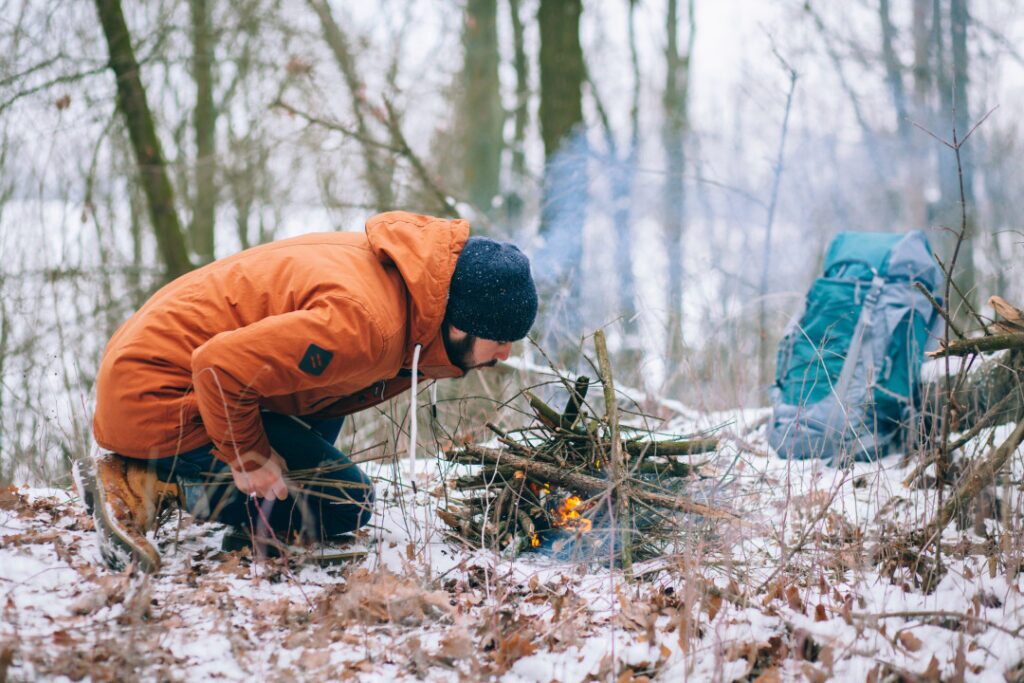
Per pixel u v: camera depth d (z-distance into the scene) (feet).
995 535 9.49
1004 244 18.25
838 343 13.64
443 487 10.00
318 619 7.81
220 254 33.60
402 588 8.12
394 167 25.44
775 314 20.38
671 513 9.61
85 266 21.66
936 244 29.71
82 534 9.07
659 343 16.98
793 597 8.27
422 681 7.07
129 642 6.87
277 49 28.45
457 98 42.47
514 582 8.84
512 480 9.74
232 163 29.76
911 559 9.09
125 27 23.39
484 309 8.38
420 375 9.14
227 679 6.75
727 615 8.05
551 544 9.81
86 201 22.08
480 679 7.13
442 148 37.27
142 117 24.00
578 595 8.54
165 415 8.14
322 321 7.64
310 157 27.27
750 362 17.58
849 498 11.02
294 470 9.02
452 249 8.48
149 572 7.91
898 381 13.00
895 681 7.13
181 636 7.22
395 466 10.28
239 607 7.82
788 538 9.82
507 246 8.67
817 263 25.98
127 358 8.13
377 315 7.89
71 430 13.75
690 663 7.36
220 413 7.72
